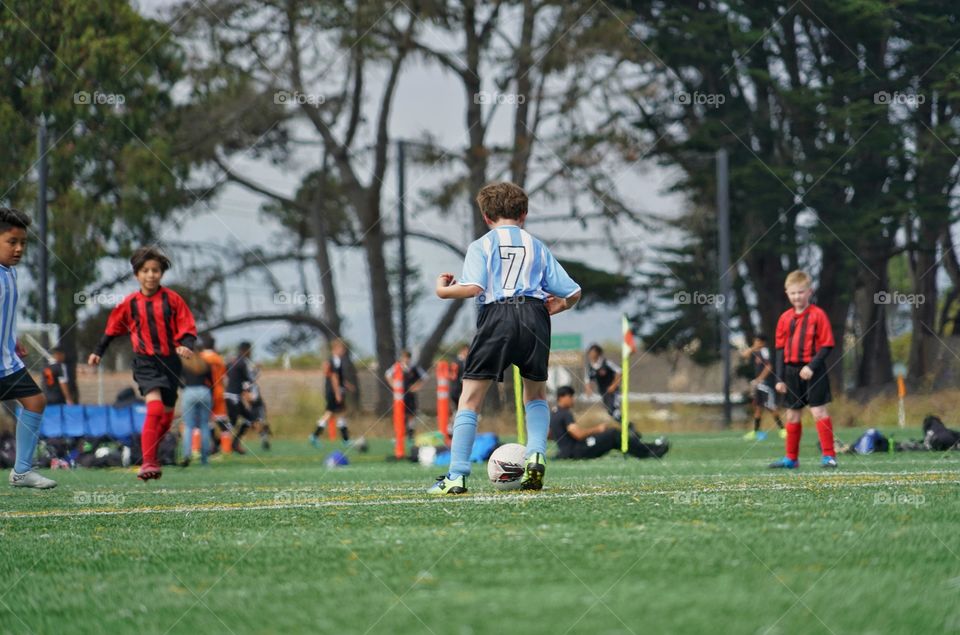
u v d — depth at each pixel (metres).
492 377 11.88
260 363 60.78
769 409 39.22
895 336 70.19
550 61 52.31
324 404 58.12
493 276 11.66
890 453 25.17
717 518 8.59
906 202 54.44
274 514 10.23
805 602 5.43
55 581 6.71
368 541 7.71
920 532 7.66
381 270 60.69
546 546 7.14
